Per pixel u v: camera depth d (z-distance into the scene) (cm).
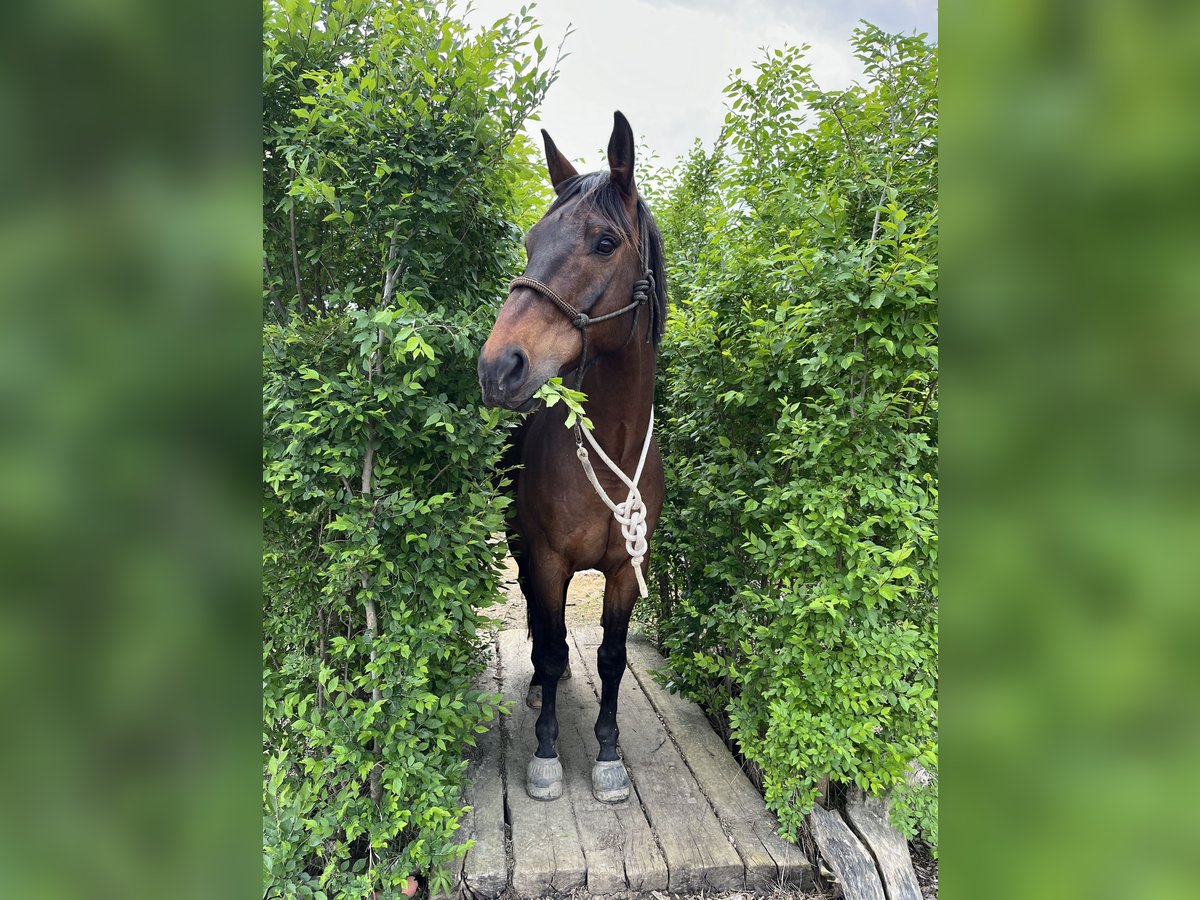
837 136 222
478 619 178
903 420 183
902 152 220
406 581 163
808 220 196
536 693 268
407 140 161
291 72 171
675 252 342
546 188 217
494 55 174
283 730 166
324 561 170
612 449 192
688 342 244
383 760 162
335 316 164
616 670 215
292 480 154
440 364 170
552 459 197
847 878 169
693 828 194
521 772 222
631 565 210
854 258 176
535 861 179
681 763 228
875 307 169
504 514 210
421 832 158
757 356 209
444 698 166
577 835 191
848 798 198
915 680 190
